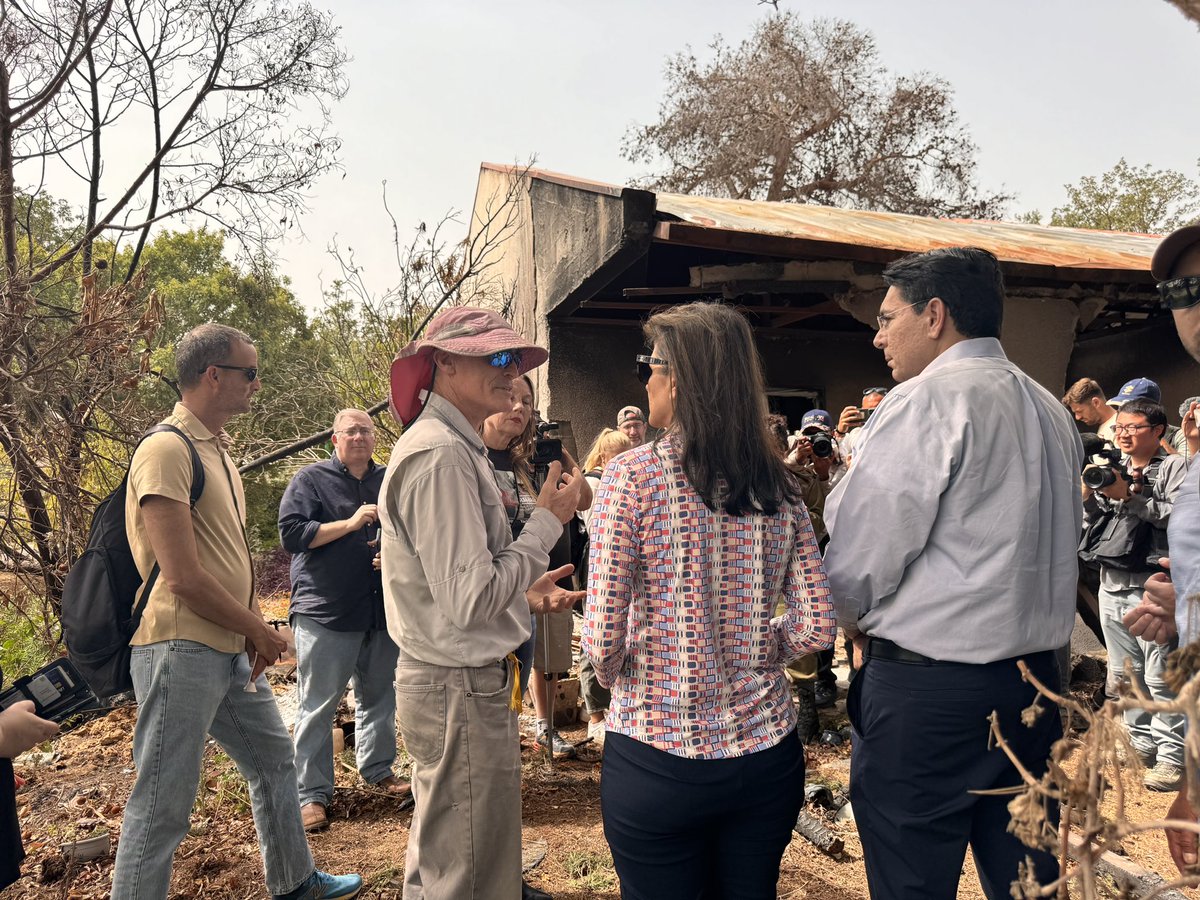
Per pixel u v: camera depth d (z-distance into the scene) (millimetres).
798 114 24375
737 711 1916
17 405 5465
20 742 1940
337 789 4172
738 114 24344
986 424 1965
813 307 8117
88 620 2588
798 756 2025
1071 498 2076
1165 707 921
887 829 2021
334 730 4648
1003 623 1918
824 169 25141
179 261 22609
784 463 2062
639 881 1956
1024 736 1938
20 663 5883
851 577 2049
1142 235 11367
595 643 1919
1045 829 1075
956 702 1924
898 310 2213
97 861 3516
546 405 8945
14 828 1977
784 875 3355
